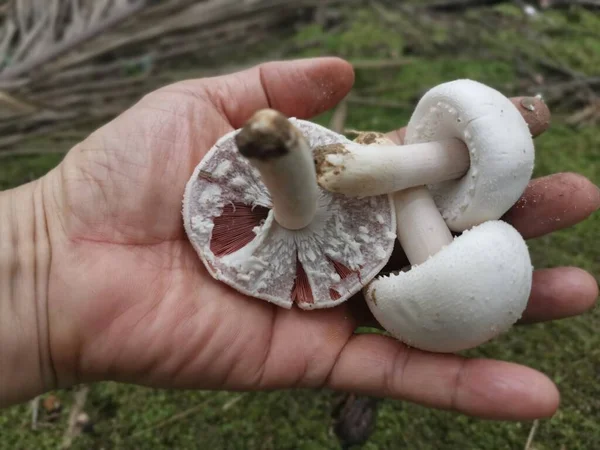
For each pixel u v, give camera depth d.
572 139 0.24
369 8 0.31
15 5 0.30
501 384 0.12
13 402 0.13
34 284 0.13
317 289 0.14
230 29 0.30
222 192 0.14
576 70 0.27
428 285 0.12
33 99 0.26
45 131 0.26
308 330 0.14
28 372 0.13
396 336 0.13
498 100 0.13
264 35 0.30
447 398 0.12
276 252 0.14
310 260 0.14
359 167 0.13
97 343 0.13
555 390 0.12
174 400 0.18
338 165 0.13
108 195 0.13
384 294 0.13
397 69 0.27
